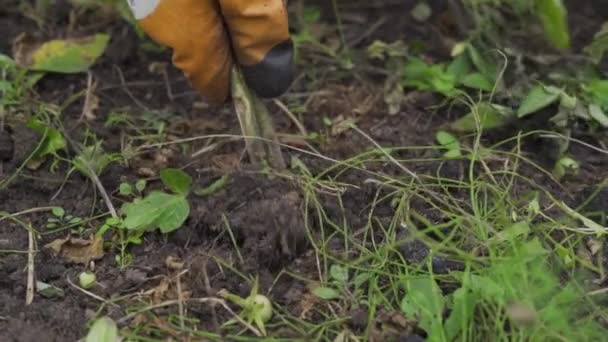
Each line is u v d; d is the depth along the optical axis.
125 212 1.68
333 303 1.51
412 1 2.34
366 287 1.54
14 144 1.86
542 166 1.83
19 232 1.68
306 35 2.18
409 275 1.54
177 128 1.95
